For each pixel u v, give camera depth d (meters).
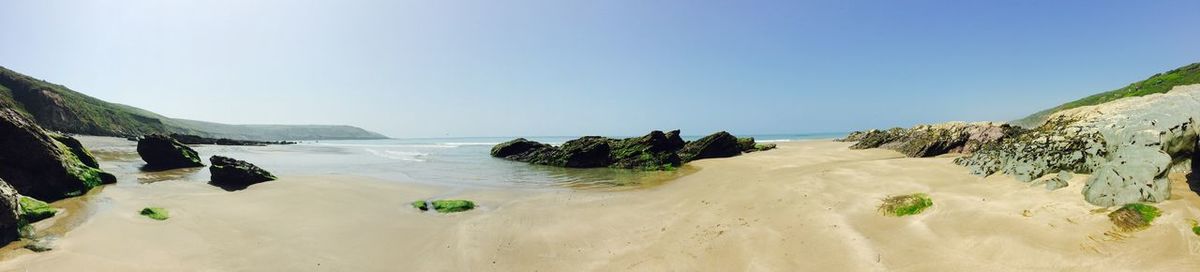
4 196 10.33
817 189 13.92
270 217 14.38
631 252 10.62
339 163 38.22
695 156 36.38
